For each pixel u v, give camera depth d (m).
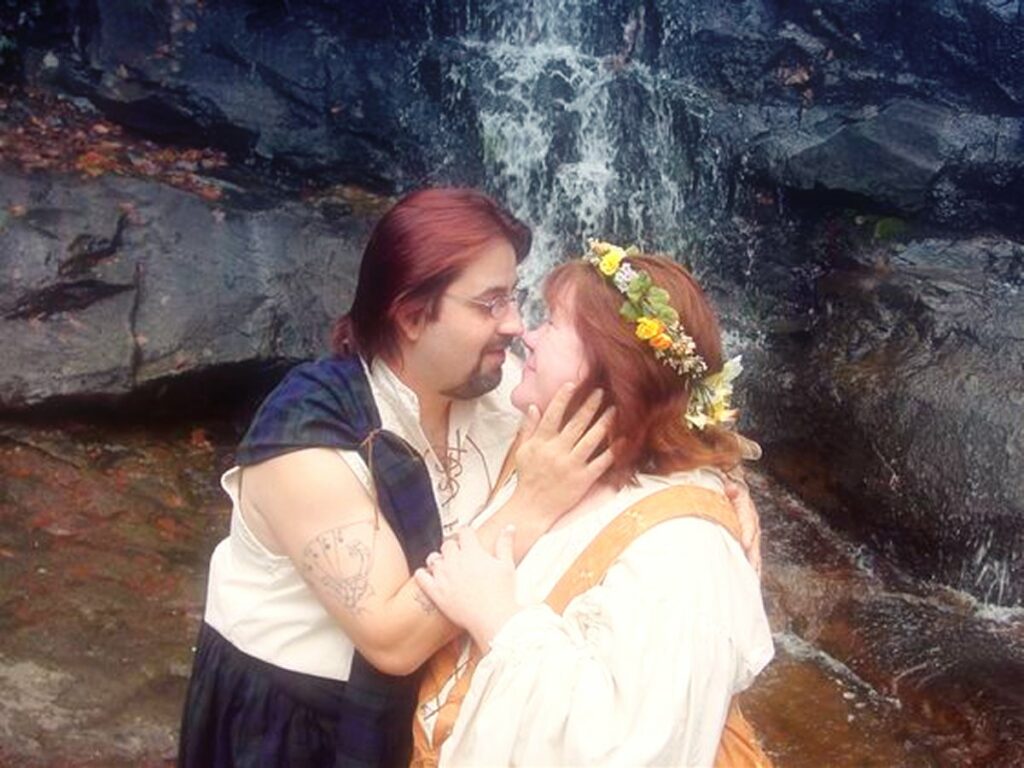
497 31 7.60
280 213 6.62
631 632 1.83
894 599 5.45
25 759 3.74
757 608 1.98
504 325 2.08
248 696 2.20
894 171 6.74
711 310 2.05
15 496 5.23
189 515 5.38
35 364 5.69
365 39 7.54
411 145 7.45
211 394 6.03
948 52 6.82
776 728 4.55
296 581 2.15
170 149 7.26
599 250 2.04
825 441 6.05
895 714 4.66
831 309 6.58
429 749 2.06
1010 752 4.39
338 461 2.05
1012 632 5.21
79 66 7.30
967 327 6.09
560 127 7.41
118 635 4.45
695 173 7.18
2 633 4.35
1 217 6.06
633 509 1.97
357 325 2.13
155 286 6.05
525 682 1.83
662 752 1.76
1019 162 6.71
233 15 7.45
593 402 1.99
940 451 5.65
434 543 2.11
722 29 7.20
